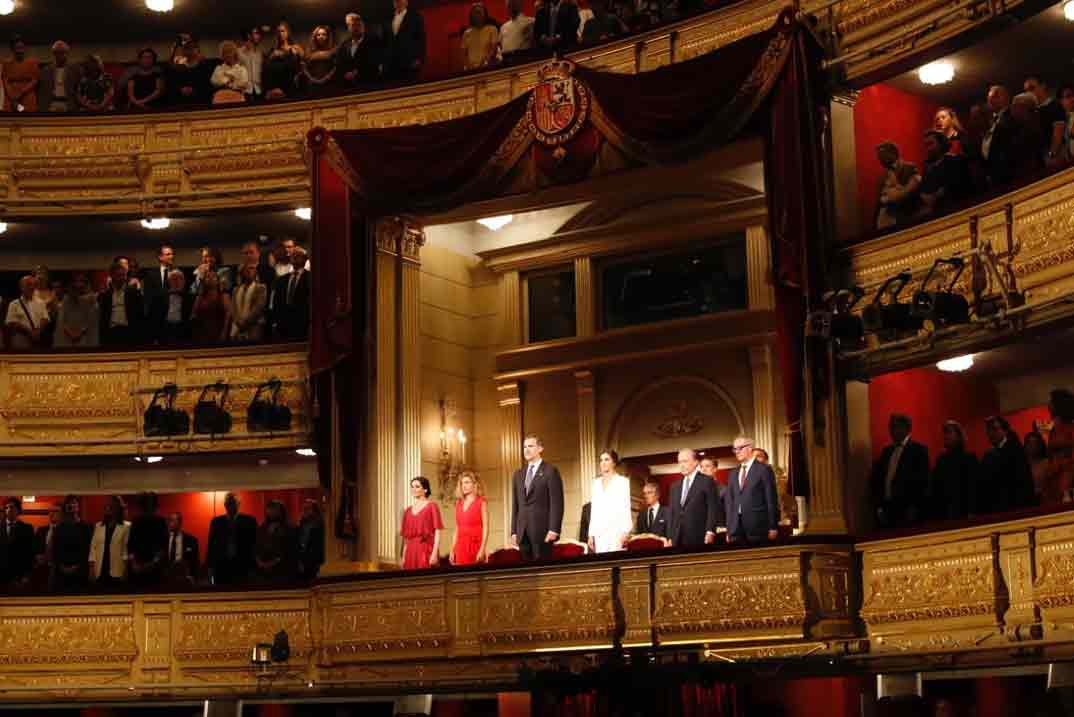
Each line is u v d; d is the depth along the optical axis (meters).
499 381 25.17
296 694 22.30
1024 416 20.86
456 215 23.61
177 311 24.56
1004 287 17.27
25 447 24.25
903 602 18.09
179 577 23.36
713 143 20.34
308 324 23.67
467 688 21.06
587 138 21.45
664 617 19.44
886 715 19.17
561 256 24.84
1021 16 18.20
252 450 23.69
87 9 27.25
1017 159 17.84
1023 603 16.72
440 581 21.20
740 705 19.55
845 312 18.20
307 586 22.56
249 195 24.75
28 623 23.02
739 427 23.16
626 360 24.06
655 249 24.25
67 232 26.30
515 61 23.09
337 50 24.88
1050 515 16.42
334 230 22.97
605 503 20.41
